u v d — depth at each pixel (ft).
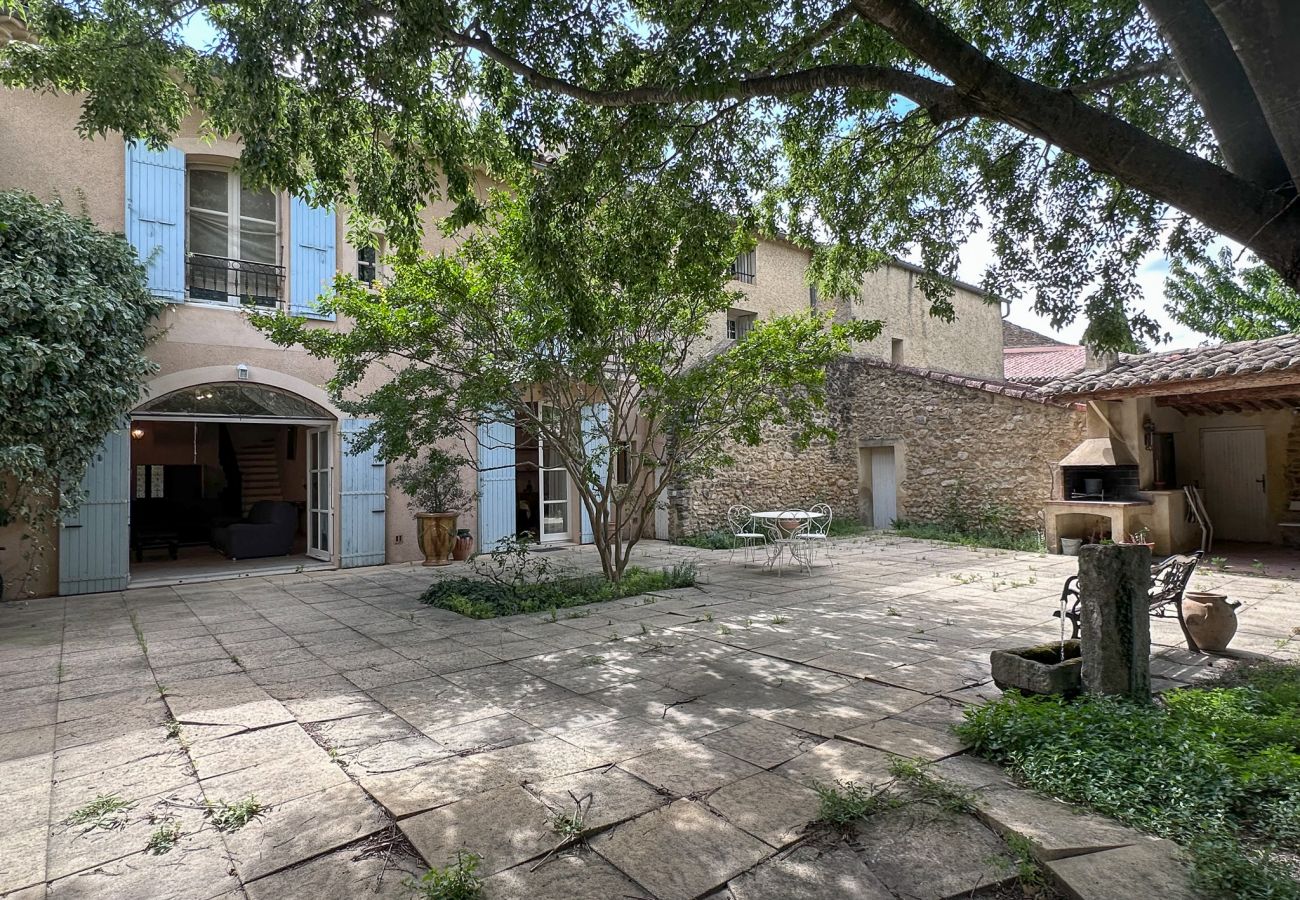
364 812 8.38
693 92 11.07
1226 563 28.35
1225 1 6.81
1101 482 32.50
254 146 12.67
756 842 7.61
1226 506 36.06
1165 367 29.43
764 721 11.37
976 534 38.42
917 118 16.57
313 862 7.34
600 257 15.64
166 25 13.17
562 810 8.32
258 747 10.45
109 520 24.71
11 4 13.42
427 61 12.36
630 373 23.39
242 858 7.40
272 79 12.00
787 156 18.10
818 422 44.55
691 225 15.76
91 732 11.10
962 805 8.21
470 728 11.23
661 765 9.62
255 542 33.27
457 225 15.87
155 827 8.03
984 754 9.75
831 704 12.20
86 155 24.17
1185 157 7.84
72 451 21.25
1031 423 36.78
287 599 23.02
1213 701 11.01
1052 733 9.55
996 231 16.62
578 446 24.26
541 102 13.69
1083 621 11.38
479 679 13.96
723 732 10.89
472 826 7.97
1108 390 29.84
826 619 19.19
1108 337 14.75
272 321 20.98
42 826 8.09
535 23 11.89
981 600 21.85
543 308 20.25
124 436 25.12
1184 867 6.82
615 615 19.98
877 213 18.92
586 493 24.00
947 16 15.29
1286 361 23.93
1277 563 28.35
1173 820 7.65
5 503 21.75
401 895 6.74
